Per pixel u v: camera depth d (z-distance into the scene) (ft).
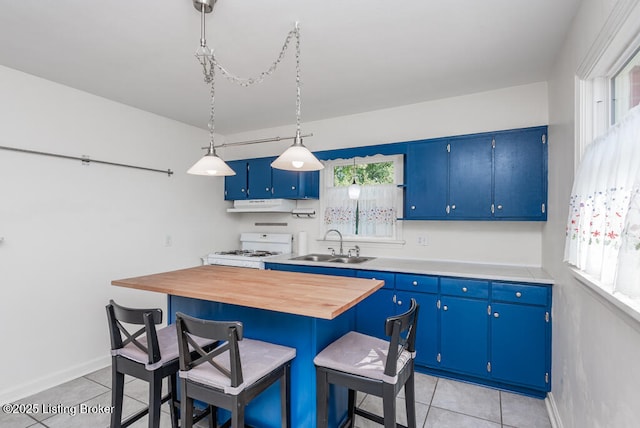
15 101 8.05
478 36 6.59
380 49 7.13
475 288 8.16
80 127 9.34
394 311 9.12
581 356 5.16
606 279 4.04
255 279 6.96
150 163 11.31
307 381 5.54
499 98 9.43
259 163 12.95
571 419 5.69
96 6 5.61
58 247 8.79
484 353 8.06
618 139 3.93
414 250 10.87
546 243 8.38
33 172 8.35
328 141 12.34
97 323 9.58
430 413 7.06
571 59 6.03
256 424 6.04
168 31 6.40
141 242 10.93
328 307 4.76
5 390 7.72
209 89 9.36
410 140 10.77
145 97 9.93
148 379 5.31
